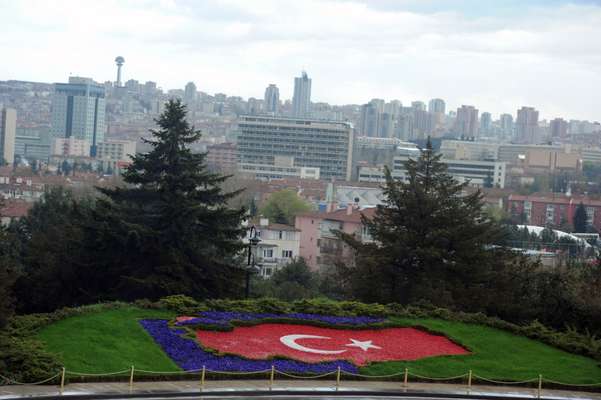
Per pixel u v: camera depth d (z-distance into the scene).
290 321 53.69
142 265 68.38
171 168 71.44
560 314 63.66
